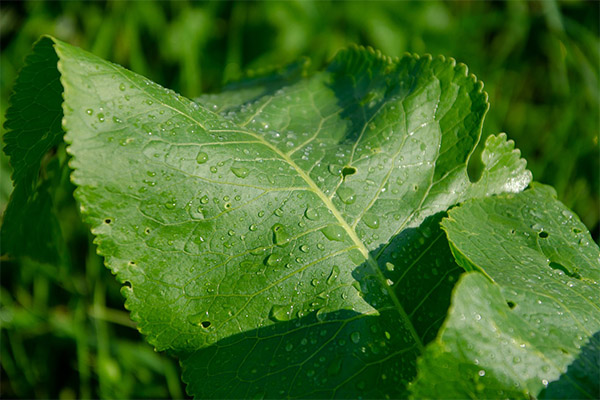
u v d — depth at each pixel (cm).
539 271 48
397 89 53
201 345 48
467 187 50
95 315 63
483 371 45
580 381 45
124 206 47
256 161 49
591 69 71
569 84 73
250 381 47
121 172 47
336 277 48
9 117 51
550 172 68
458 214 49
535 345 45
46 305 65
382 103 53
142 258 47
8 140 51
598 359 46
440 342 44
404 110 52
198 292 48
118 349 62
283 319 48
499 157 52
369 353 47
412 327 48
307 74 57
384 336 47
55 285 65
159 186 48
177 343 48
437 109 51
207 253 48
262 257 48
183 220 48
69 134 47
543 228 50
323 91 55
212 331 48
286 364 47
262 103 53
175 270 48
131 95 48
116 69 48
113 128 47
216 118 51
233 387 47
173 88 73
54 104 51
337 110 54
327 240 49
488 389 45
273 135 51
